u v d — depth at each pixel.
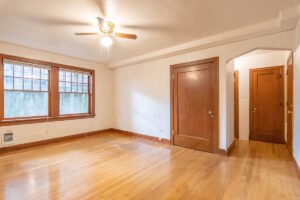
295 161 2.58
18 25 2.60
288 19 2.21
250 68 4.32
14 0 1.94
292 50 2.69
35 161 2.88
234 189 2.01
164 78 4.12
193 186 2.08
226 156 3.12
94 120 5.06
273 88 4.05
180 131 3.82
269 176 2.32
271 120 4.08
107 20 2.44
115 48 3.77
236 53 3.03
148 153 3.33
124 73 5.16
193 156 3.14
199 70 3.50
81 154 3.26
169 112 4.02
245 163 2.79
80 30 2.80
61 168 2.61
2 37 3.10
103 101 5.32
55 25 2.61
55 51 3.99
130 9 2.16
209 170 2.53
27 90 3.72
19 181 2.19
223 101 3.19
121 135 4.97
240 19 2.45
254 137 4.30
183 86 3.75
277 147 3.69
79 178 2.29
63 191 1.97
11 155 3.17
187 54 3.69
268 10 2.20
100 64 5.23
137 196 1.88
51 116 4.09
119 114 5.33
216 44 3.16
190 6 2.10
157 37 3.12
